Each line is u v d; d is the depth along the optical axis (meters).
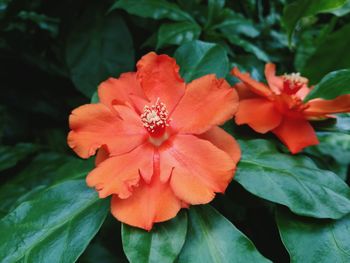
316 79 0.18
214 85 0.13
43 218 0.12
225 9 0.20
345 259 0.11
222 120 0.13
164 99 0.14
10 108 0.23
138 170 0.12
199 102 0.13
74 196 0.13
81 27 0.19
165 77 0.14
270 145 0.14
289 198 0.12
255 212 0.16
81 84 0.19
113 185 0.11
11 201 0.17
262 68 0.19
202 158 0.12
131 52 0.19
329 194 0.12
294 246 0.12
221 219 0.12
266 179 0.12
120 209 0.11
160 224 0.11
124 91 0.14
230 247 0.11
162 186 0.12
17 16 0.21
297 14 0.18
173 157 0.12
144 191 0.12
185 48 0.16
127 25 0.21
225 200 0.16
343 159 0.20
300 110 0.14
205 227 0.12
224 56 0.15
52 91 0.23
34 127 0.23
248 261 0.11
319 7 0.17
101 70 0.19
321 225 0.12
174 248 0.11
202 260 0.11
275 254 0.16
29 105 0.23
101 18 0.20
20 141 0.23
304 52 0.21
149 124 0.13
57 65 0.22
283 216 0.12
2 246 0.12
